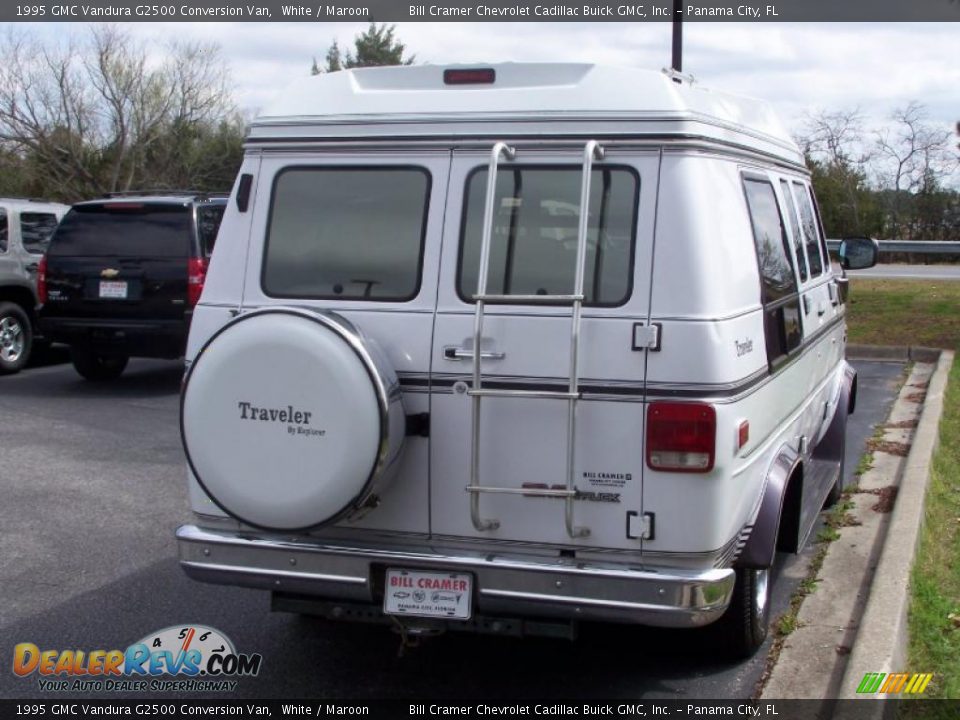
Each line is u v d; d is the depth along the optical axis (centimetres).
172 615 554
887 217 3050
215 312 462
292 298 450
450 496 426
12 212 1269
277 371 405
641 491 404
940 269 2298
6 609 561
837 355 744
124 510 736
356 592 429
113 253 1124
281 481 409
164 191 1232
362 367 399
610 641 520
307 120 450
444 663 499
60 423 1009
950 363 1284
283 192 456
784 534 533
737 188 457
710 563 405
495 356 416
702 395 397
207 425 416
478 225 430
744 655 489
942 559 588
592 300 410
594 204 416
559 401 409
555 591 407
